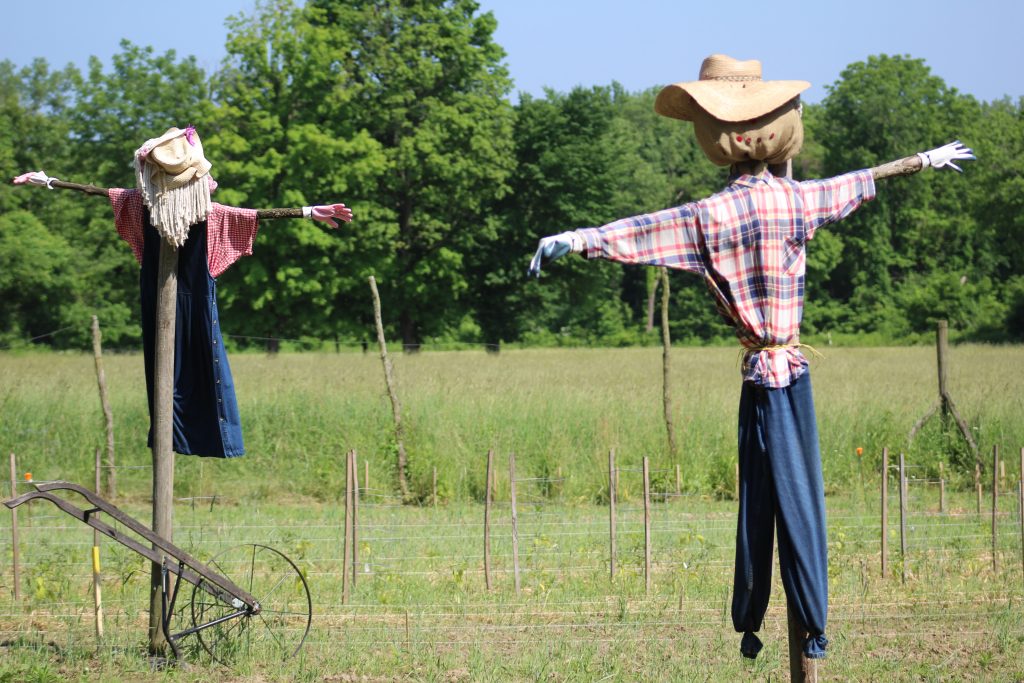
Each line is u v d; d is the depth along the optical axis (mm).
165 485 13930
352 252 77938
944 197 136375
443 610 16203
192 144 13352
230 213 13727
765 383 9508
